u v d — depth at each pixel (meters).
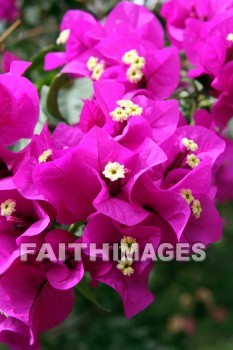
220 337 1.49
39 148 0.35
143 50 0.40
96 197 0.33
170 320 1.38
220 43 0.40
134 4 0.43
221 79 0.41
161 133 0.35
